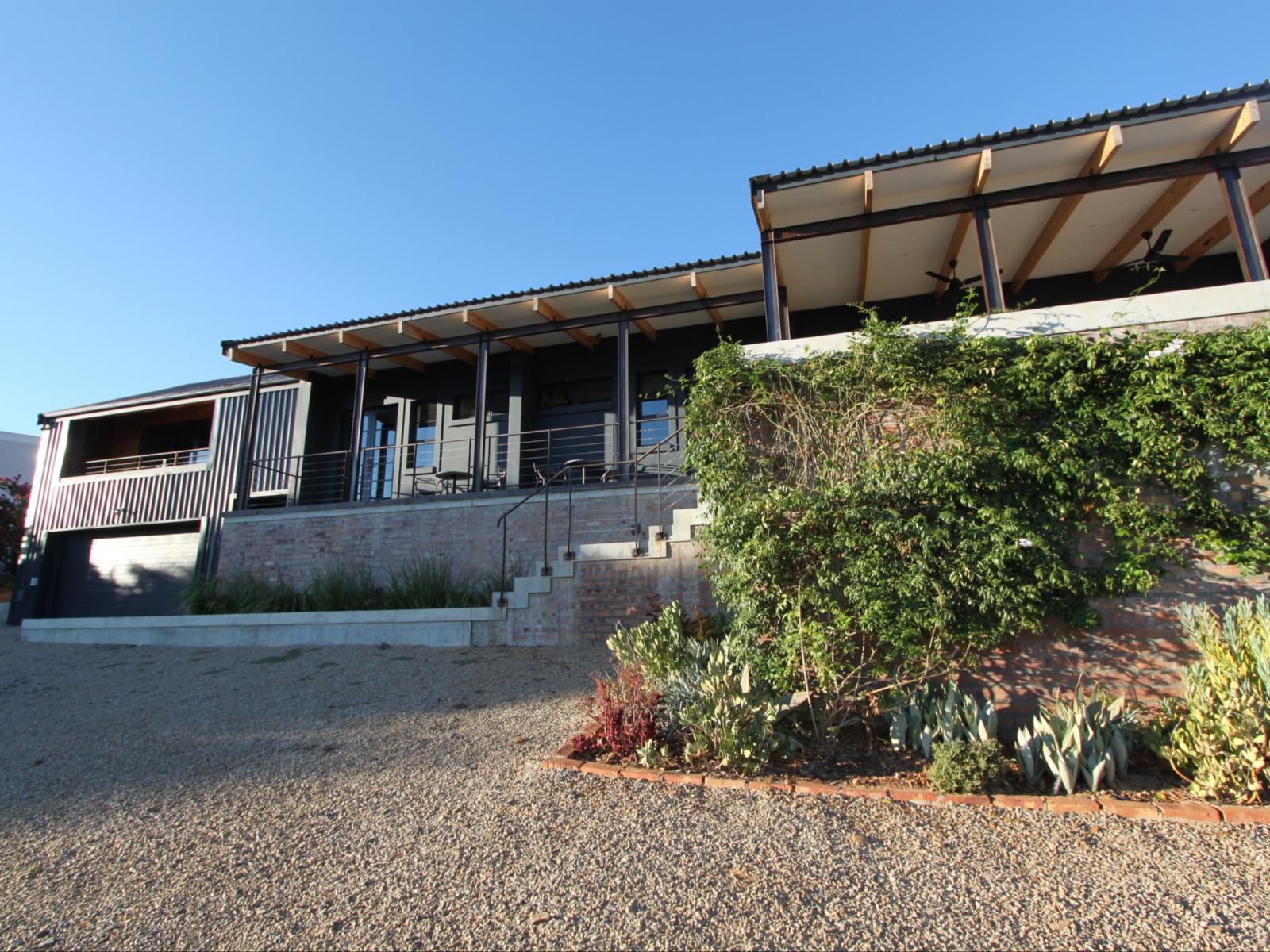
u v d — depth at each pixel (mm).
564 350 12641
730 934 2555
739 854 3121
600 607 7621
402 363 13023
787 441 5441
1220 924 2566
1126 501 4875
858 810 3545
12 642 10031
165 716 5785
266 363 12492
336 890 2961
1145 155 6742
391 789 4043
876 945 2480
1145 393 4957
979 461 4863
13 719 5812
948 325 5469
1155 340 5035
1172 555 4836
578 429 12203
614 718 4414
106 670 7691
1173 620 4812
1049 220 8188
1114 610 4887
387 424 13836
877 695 4852
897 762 4223
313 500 13594
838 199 7277
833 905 2723
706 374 5660
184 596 10156
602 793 3809
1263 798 3514
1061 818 3422
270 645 8641
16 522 20219
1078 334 5277
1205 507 4812
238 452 14531
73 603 15445
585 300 10562
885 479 4941
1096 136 6391
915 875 2938
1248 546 4723
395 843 3373
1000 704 4902
